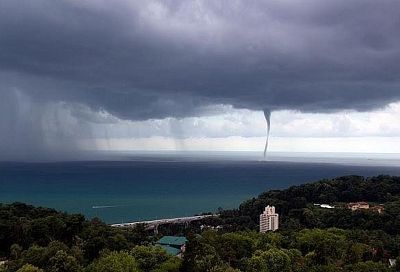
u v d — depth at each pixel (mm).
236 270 113625
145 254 121688
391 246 155000
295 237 161000
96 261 117500
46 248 123875
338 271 120312
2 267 117812
